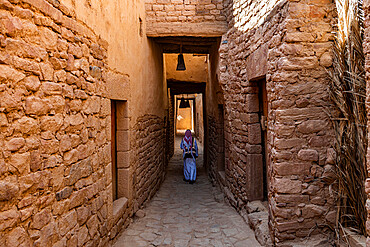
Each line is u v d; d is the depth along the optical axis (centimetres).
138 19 529
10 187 179
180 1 612
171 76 1015
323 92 324
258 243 379
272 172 350
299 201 333
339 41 306
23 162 191
